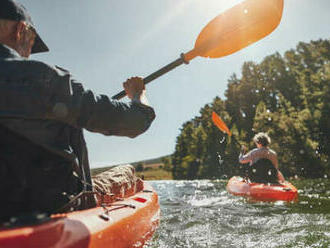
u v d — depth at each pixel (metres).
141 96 1.60
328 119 22.69
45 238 0.87
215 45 2.21
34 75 1.06
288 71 37.44
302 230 2.45
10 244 0.79
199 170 34.69
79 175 1.42
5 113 1.02
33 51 1.67
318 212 3.27
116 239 1.37
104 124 1.28
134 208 1.96
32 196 1.14
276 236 2.30
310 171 20.56
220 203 4.46
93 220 1.33
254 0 2.31
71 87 1.17
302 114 24.11
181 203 4.74
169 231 2.54
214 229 2.62
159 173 72.69
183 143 44.62
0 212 1.08
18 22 1.29
